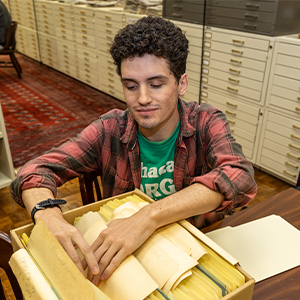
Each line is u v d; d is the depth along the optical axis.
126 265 0.59
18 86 4.39
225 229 0.97
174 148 1.03
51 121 3.59
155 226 0.67
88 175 1.15
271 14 2.18
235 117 2.72
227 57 2.56
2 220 2.25
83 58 4.07
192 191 0.78
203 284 0.57
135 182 1.07
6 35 4.24
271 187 2.56
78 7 3.77
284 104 2.32
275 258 0.87
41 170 0.91
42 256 0.58
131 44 0.74
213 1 2.50
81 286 0.51
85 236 0.68
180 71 0.81
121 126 1.06
